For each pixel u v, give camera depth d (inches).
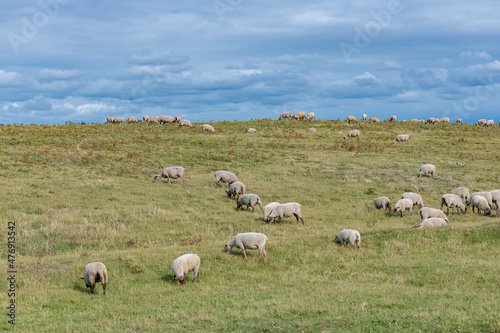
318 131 2566.4
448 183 1550.2
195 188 1419.8
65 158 1640.0
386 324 496.7
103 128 2268.7
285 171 1664.6
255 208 1257.4
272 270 774.5
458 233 910.4
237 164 1752.0
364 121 3085.6
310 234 1001.5
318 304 575.5
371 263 792.3
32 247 908.0
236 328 504.4
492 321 483.2
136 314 568.1
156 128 2391.7
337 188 1482.5
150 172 1578.5
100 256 823.1
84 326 518.9
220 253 833.5
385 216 1192.8
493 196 1295.5
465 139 2377.0
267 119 2999.5
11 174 1413.6
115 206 1190.3
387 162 1815.9
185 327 513.0
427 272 733.3
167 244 964.6
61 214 1094.4
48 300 617.9
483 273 711.7
